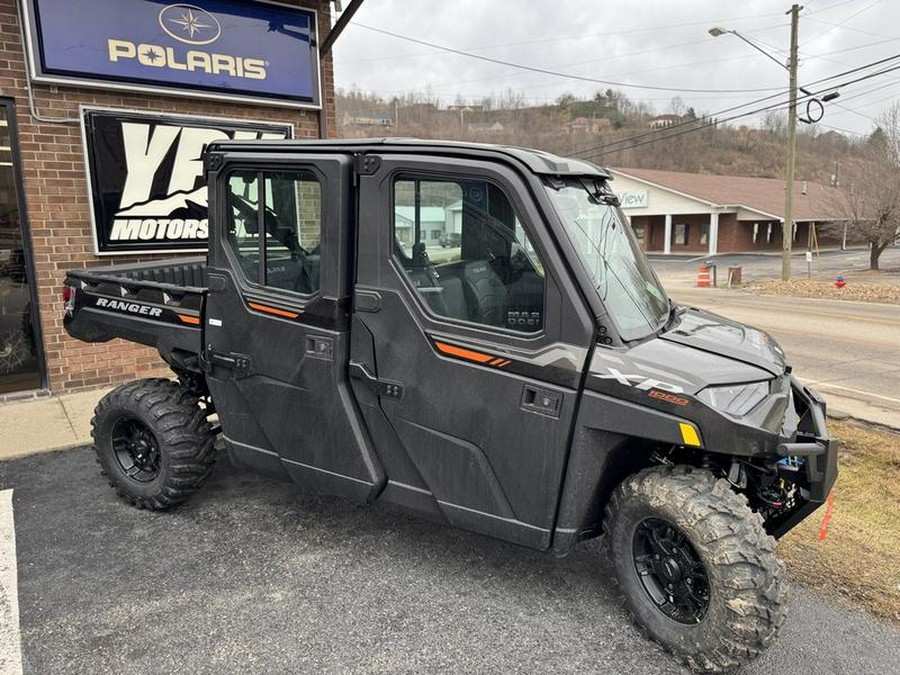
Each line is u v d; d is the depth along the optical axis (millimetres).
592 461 2781
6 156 6078
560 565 3520
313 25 7637
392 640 2898
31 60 5961
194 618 3053
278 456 3625
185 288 3832
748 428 2475
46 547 3697
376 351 3162
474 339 2912
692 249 41281
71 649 2838
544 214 2727
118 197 6605
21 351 6395
